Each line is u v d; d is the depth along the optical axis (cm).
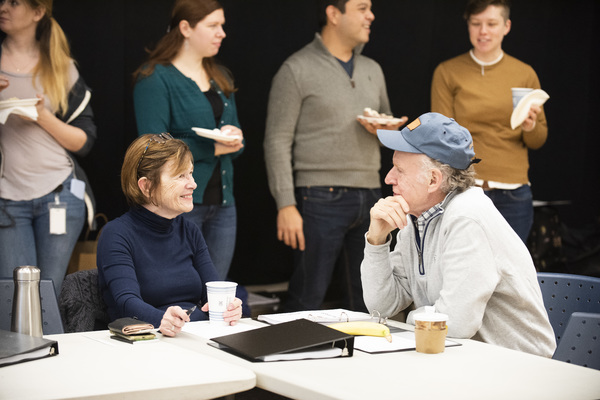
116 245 246
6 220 364
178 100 377
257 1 542
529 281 219
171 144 251
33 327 196
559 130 637
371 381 162
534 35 616
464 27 595
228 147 385
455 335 209
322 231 426
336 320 225
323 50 425
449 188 223
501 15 420
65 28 469
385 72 579
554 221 535
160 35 500
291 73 423
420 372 170
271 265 573
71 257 411
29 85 370
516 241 220
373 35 572
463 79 429
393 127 423
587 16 629
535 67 621
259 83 552
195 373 164
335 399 151
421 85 589
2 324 238
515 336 219
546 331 221
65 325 244
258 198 562
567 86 634
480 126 426
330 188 423
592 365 203
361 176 428
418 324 188
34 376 161
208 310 225
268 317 228
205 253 271
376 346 192
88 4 473
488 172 425
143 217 254
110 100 486
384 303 237
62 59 376
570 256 558
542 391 158
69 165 379
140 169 250
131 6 491
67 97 380
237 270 562
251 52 546
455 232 215
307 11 558
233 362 178
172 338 204
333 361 179
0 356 169
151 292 251
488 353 189
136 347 189
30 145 367
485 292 209
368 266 237
